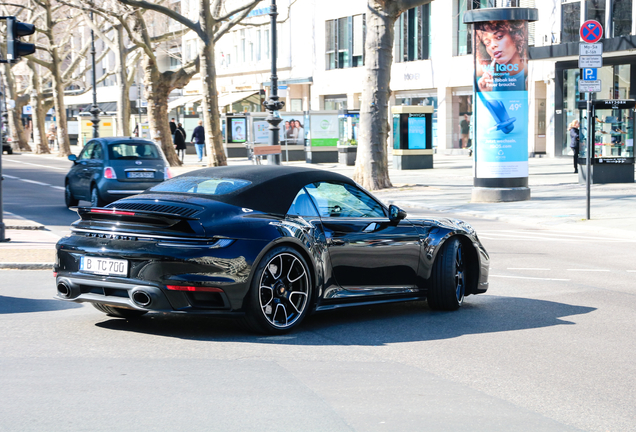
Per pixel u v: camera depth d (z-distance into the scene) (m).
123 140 18.42
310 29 55.19
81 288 6.88
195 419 4.62
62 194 23.67
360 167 25.00
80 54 57.22
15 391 5.14
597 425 4.64
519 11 19.80
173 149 37.94
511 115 20.17
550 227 16.19
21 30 12.52
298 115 40.81
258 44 61.25
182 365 5.86
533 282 10.05
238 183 7.09
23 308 8.10
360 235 7.47
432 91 46.69
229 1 62.22
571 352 6.43
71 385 5.29
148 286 6.45
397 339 6.87
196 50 68.00
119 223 6.73
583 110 24.59
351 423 4.59
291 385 5.36
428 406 4.95
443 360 6.13
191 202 6.82
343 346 6.58
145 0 30.41
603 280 10.20
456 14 44.44
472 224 16.88
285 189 7.16
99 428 4.43
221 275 6.43
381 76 24.59
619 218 16.69
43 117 56.12
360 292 7.53
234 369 5.76
